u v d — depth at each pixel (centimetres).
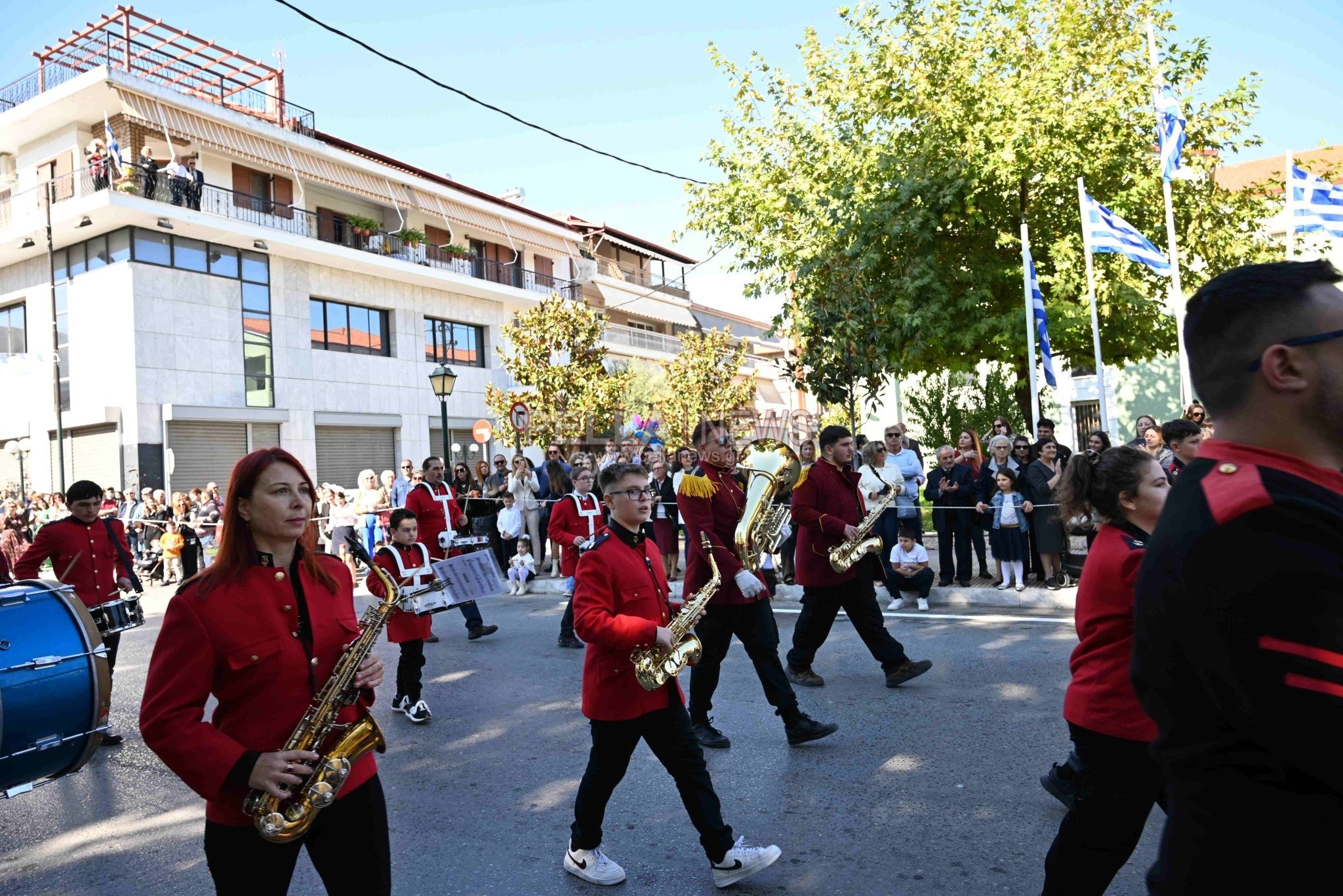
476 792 488
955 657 717
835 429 625
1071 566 950
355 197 2856
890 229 1545
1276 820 127
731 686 676
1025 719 547
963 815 415
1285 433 141
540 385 2438
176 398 2253
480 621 937
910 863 372
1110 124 1523
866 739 530
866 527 610
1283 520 128
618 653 366
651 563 388
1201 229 1645
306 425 2550
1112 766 273
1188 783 139
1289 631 121
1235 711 127
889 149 1673
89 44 2508
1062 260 1575
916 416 1816
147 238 2228
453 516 919
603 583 371
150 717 224
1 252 2369
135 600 598
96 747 441
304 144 2588
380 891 251
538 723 616
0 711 393
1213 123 1593
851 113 1725
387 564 684
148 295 2214
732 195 1830
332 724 246
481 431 2214
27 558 661
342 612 258
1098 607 284
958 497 1016
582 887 370
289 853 240
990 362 1834
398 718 650
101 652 438
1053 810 414
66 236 2275
